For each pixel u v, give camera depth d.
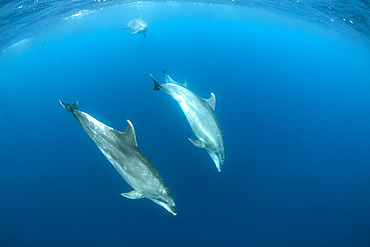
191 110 7.38
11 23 17.88
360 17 17.33
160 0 25.19
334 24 21.56
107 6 23.56
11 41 21.81
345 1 15.84
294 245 10.85
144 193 5.40
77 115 5.80
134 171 5.22
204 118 7.12
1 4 14.40
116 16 29.36
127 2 23.83
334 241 11.39
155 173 5.21
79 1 19.33
